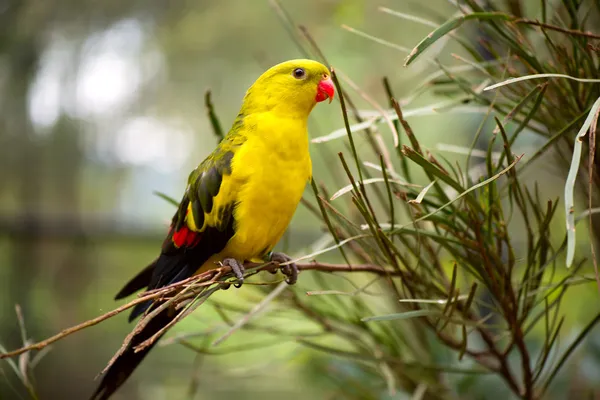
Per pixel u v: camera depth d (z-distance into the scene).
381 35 3.00
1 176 3.24
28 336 3.16
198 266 2.55
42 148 3.29
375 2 2.97
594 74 2.44
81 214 3.27
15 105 3.21
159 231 3.24
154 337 2.41
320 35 3.15
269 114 2.54
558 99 2.46
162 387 3.30
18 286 3.18
